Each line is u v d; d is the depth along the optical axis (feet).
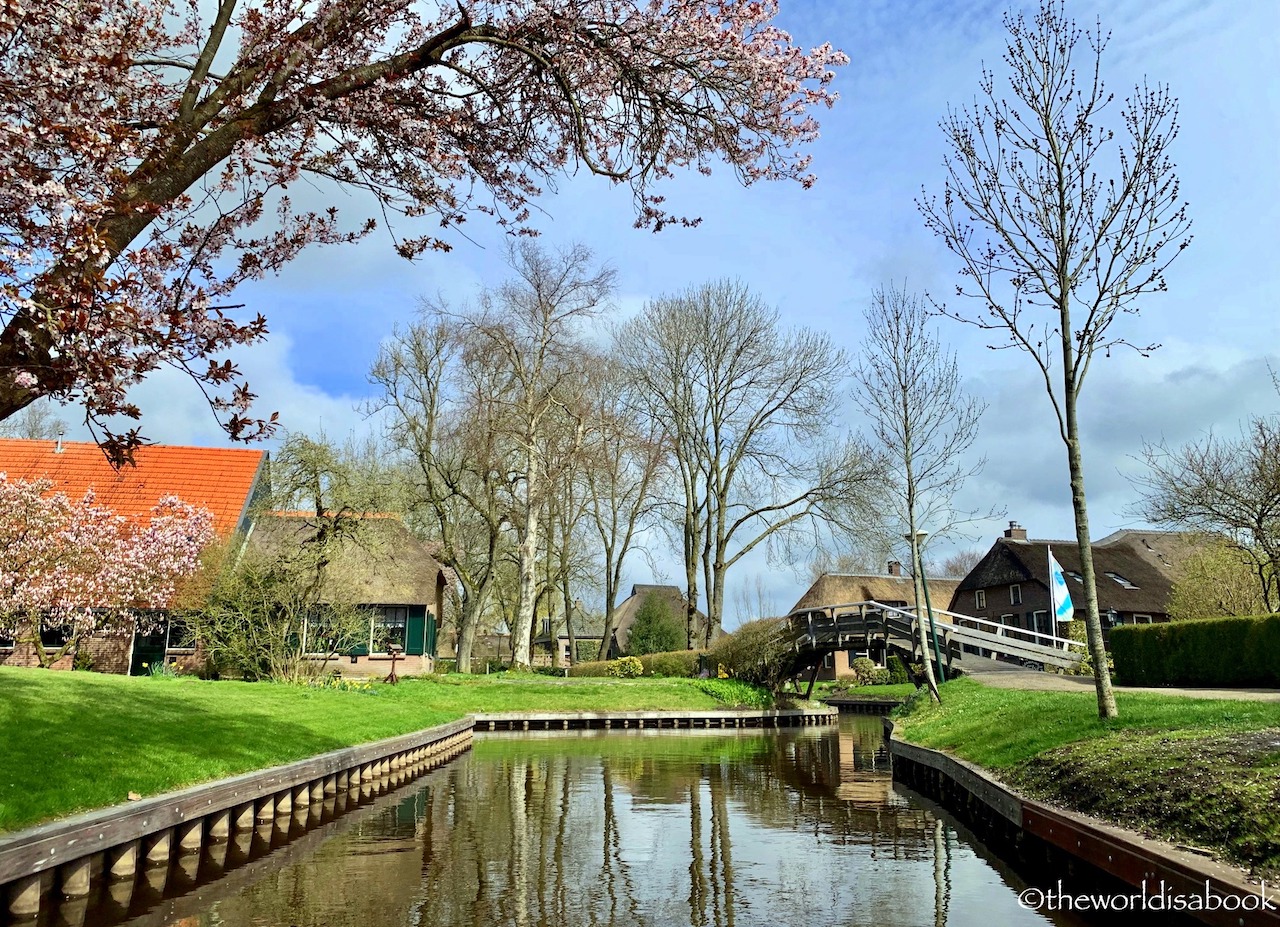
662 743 78.23
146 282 16.72
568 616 147.33
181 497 95.20
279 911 22.54
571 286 108.88
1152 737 29.04
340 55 20.57
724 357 124.67
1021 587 158.71
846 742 81.35
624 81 23.12
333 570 76.33
